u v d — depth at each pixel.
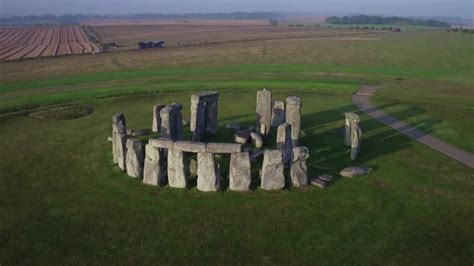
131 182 22.77
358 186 22.23
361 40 115.19
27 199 21.14
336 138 30.06
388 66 65.69
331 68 63.59
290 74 57.97
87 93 45.00
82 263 16.34
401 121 34.34
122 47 108.12
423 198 20.94
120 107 39.56
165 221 19.06
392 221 18.94
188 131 31.81
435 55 78.81
